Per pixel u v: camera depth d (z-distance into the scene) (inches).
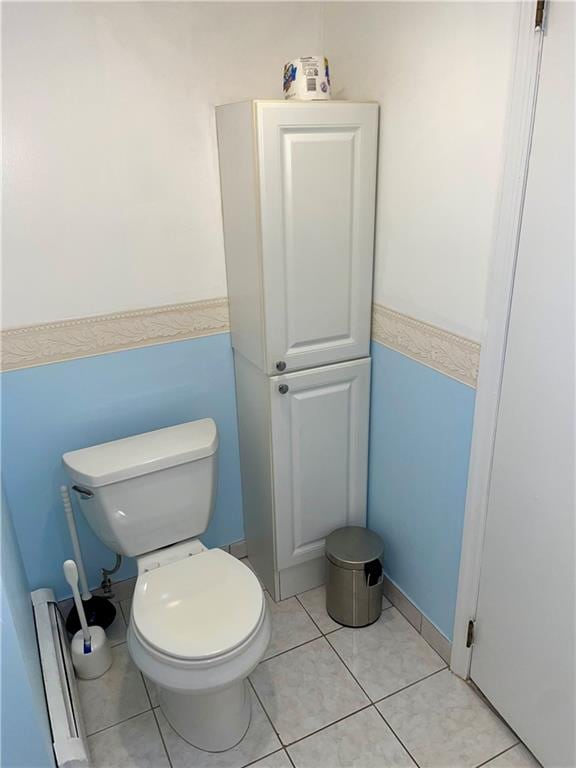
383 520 81.1
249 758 62.1
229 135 64.7
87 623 74.6
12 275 63.5
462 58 51.3
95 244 66.4
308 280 67.3
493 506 58.9
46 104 59.7
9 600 48.0
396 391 71.6
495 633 62.9
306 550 81.8
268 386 69.9
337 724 65.4
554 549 52.3
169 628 58.5
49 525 75.3
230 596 62.3
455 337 59.3
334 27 68.3
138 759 62.4
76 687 69.1
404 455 72.7
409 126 59.7
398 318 68.1
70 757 56.6
